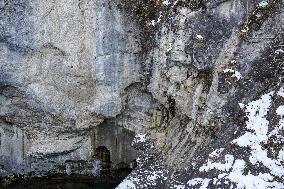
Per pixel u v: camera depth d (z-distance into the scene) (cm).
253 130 898
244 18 992
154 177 1041
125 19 1097
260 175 844
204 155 948
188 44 1023
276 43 967
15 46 1094
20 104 1155
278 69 942
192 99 1039
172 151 1065
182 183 947
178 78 1056
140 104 1153
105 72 1123
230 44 994
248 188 834
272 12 981
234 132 923
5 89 1135
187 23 1028
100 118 1171
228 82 971
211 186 879
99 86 1139
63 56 1113
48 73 1124
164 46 1062
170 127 1108
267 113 905
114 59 1117
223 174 878
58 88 1138
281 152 854
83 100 1153
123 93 1148
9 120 1178
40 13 1079
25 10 1072
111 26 1095
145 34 1097
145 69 1117
